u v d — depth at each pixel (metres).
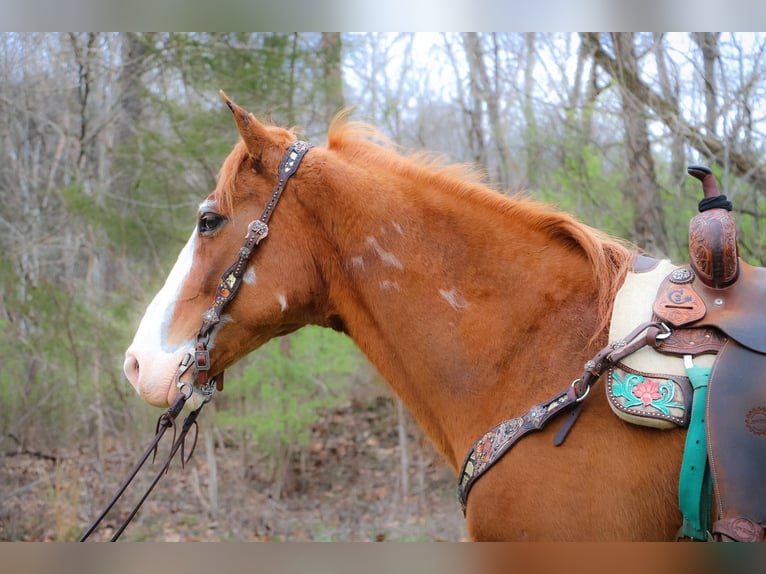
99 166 5.96
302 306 1.88
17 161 6.14
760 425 1.36
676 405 1.41
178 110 5.55
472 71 5.93
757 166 4.78
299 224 1.83
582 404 1.51
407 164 1.86
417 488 5.84
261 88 5.54
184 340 1.82
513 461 1.53
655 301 1.53
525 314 1.64
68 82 6.05
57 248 6.07
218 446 6.33
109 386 5.82
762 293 1.48
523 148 5.79
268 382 5.68
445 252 1.73
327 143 1.96
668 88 5.07
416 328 1.73
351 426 6.70
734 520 1.33
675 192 5.12
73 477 5.48
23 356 5.79
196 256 1.86
